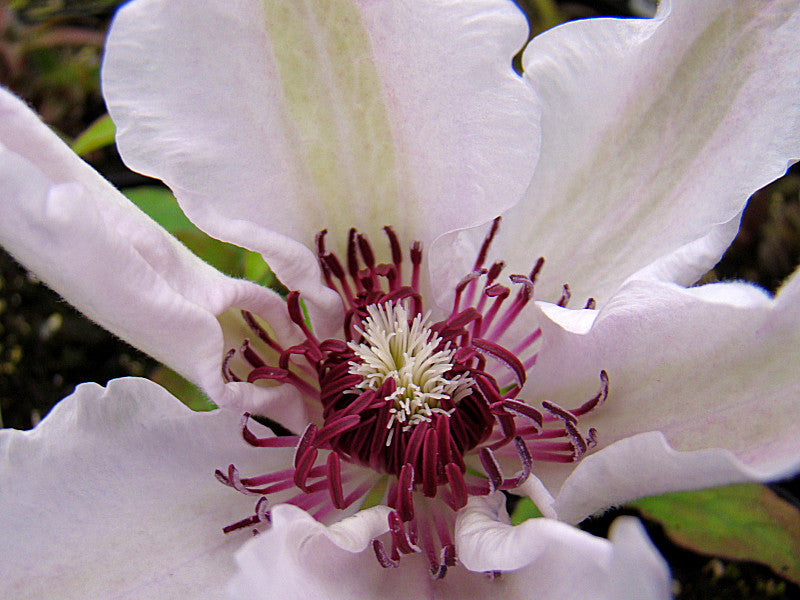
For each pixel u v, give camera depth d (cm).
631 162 10
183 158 9
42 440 8
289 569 7
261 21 8
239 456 9
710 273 15
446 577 9
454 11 8
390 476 10
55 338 15
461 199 9
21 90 18
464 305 10
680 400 8
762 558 12
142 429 9
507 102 9
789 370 8
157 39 8
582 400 9
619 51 9
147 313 8
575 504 8
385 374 9
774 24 9
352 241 10
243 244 9
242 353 9
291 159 9
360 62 9
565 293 10
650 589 5
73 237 7
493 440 10
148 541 8
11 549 8
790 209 16
